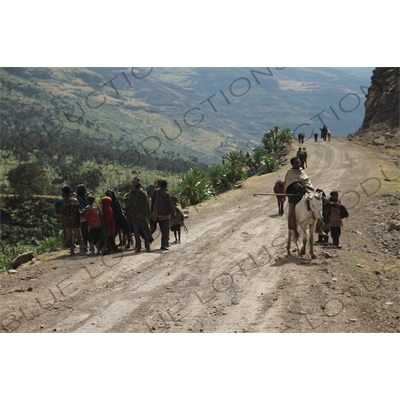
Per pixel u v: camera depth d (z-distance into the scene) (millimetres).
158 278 11523
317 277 11312
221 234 17875
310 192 13047
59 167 153250
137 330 8148
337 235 14953
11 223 76438
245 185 35719
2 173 124938
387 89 78062
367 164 44531
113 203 15141
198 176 31125
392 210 22438
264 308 9156
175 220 16188
